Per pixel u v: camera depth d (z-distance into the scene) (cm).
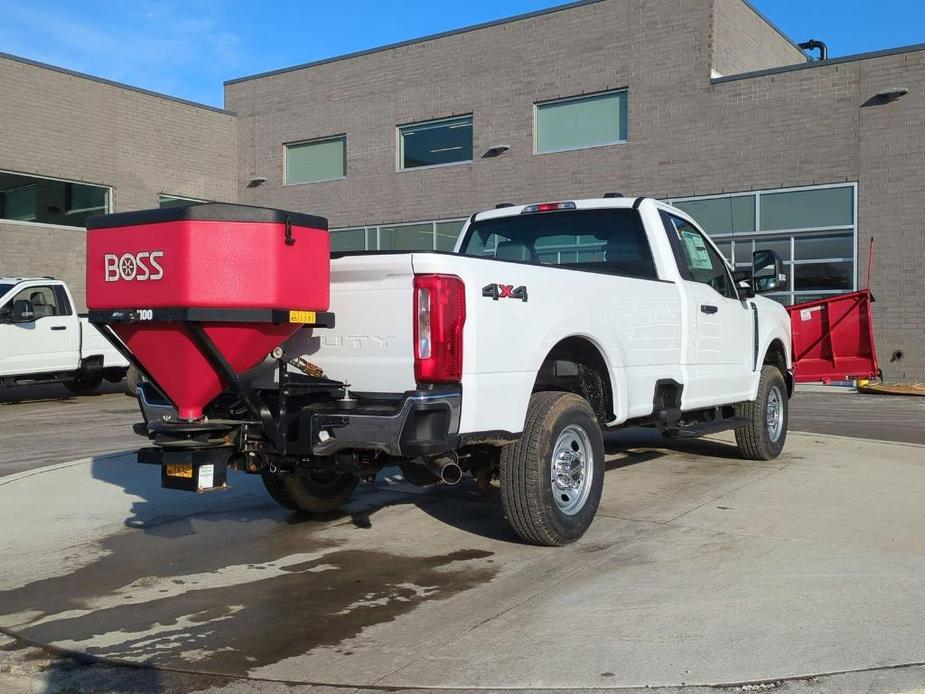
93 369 1636
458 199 2269
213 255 436
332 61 2478
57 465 878
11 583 507
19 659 397
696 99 1917
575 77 2075
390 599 467
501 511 666
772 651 384
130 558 555
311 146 2556
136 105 2370
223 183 2634
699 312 713
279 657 393
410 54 2334
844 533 578
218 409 509
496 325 492
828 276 1788
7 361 1509
